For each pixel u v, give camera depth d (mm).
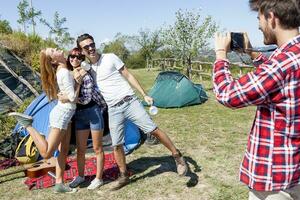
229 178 5074
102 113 4742
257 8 1898
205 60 19688
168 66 24609
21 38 13234
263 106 1871
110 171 5371
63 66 4266
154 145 6684
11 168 5633
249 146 1974
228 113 9586
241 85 1806
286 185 1866
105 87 4562
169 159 5926
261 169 1901
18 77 10008
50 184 4996
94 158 5863
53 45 15547
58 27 20297
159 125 8383
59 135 4270
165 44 17047
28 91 9766
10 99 8953
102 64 4555
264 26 1880
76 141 4805
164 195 4617
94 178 5152
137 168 5547
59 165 4707
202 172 5320
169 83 10938
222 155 6059
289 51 1776
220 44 2047
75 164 5652
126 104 4543
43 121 6348
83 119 4660
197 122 8602
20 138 6207
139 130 6781
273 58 1801
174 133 7609
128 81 4723
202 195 4582
